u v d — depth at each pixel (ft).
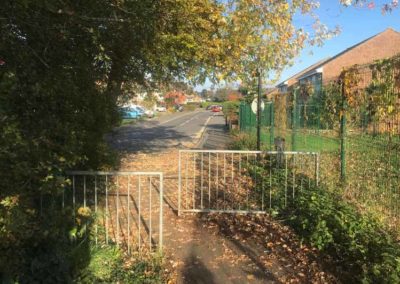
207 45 26.18
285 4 27.09
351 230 18.34
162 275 16.43
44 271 14.21
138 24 18.39
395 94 19.29
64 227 16.47
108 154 25.29
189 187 32.83
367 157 23.53
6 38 14.60
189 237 21.04
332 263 17.48
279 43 29.91
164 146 68.18
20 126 14.53
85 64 18.90
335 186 25.77
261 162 40.47
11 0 13.29
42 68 16.66
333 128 29.09
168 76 44.21
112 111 25.22
